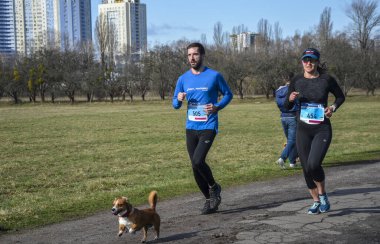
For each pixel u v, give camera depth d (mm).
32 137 20906
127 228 5219
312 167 5746
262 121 27938
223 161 12492
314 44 71312
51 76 66438
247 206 6875
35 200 8203
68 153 15422
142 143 17938
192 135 6355
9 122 30375
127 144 17719
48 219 6578
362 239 5074
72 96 66500
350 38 71875
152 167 12023
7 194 9008
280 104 10234
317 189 6137
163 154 14656
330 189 7844
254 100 59688
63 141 19172
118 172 11398
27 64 69250
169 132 22344
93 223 6297
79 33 132125
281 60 62750
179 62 71188
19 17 124625
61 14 129125
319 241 5051
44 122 30156
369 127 22406
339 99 5859
